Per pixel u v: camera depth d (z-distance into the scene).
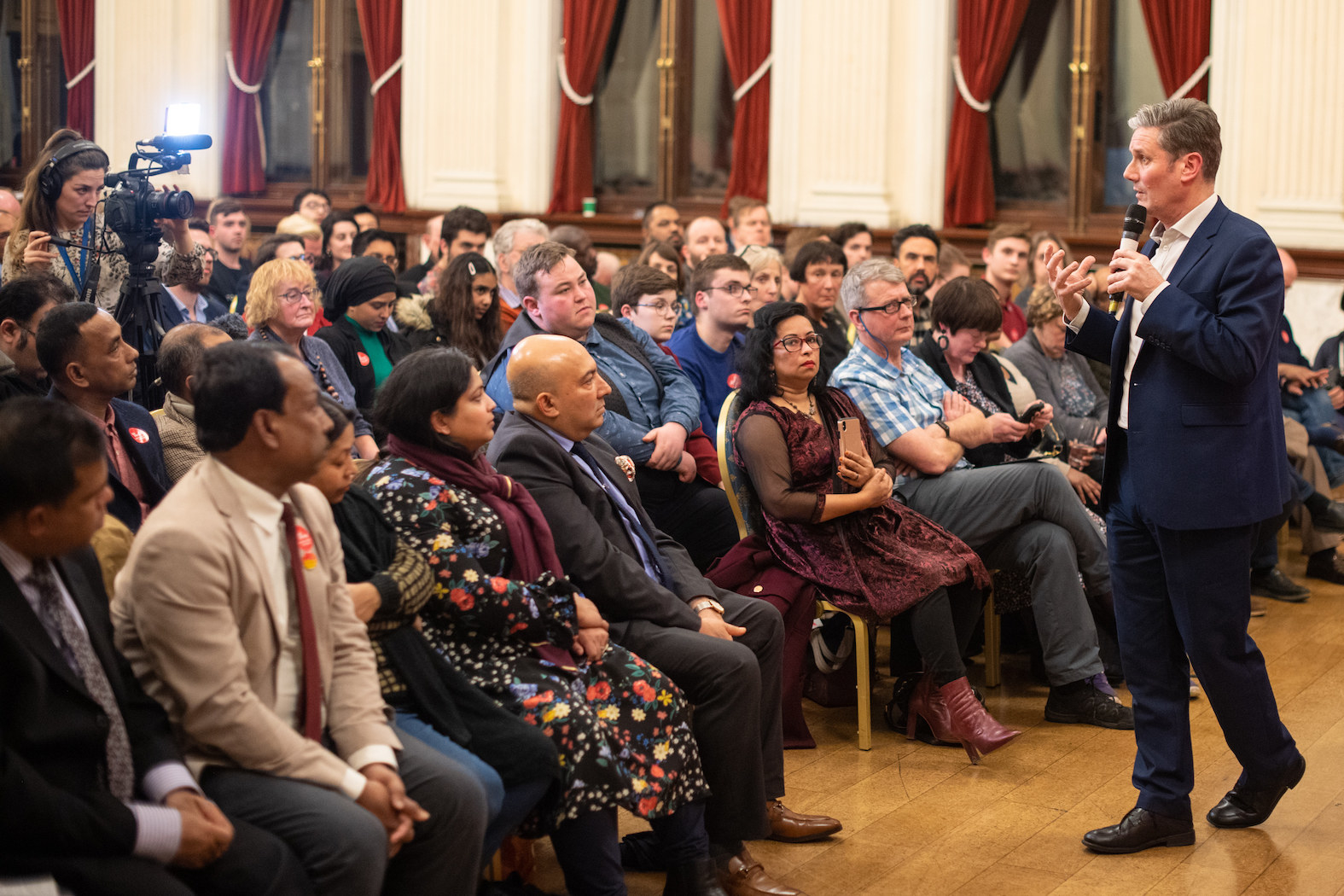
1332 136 6.96
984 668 4.12
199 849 1.72
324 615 2.00
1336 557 5.36
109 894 1.65
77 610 1.81
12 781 1.59
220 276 6.40
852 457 3.32
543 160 8.84
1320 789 3.07
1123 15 7.70
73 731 1.71
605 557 2.61
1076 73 7.75
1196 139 2.55
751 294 4.37
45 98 10.29
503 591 2.32
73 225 3.68
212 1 9.61
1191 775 2.77
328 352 4.12
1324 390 5.61
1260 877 2.60
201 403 1.89
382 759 1.95
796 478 3.33
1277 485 2.64
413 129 9.08
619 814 3.02
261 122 9.85
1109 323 2.81
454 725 2.19
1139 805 2.77
